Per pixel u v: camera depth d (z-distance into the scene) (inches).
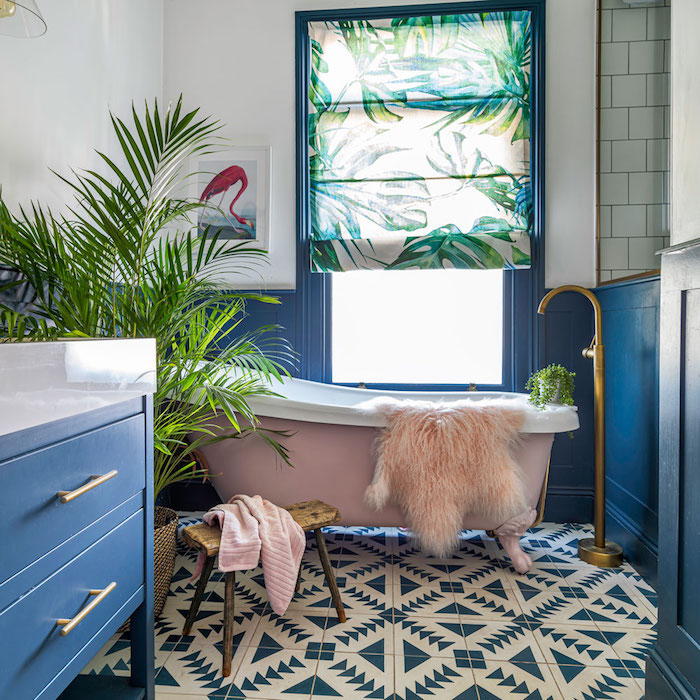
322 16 123.0
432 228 123.6
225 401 81.0
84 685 49.6
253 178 125.6
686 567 51.4
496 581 89.2
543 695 60.6
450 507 86.3
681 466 52.4
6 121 79.4
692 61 51.9
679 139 54.6
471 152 122.6
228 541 67.9
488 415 88.6
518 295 121.5
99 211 73.1
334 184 126.1
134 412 48.0
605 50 114.1
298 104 124.2
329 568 76.7
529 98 120.9
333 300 131.5
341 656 67.9
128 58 113.0
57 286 73.0
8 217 71.7
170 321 81.0
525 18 120.5
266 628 74.5
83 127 98.0
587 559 97.2
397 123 124.3
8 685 31.5
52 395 33.7
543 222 119.3
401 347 131.5
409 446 86.9
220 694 60.7
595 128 117.4
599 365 100.0
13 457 32.0
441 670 65.1
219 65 126.5
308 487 93.9
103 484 42.3
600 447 99.6
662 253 56.4
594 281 118.9
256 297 85.7
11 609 31.7
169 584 80.9
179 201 84.7
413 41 123.5
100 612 41.9
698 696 48.3
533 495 94.7
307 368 125.8
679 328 52.6
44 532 34.7
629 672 64.8
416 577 90.6
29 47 84.1
